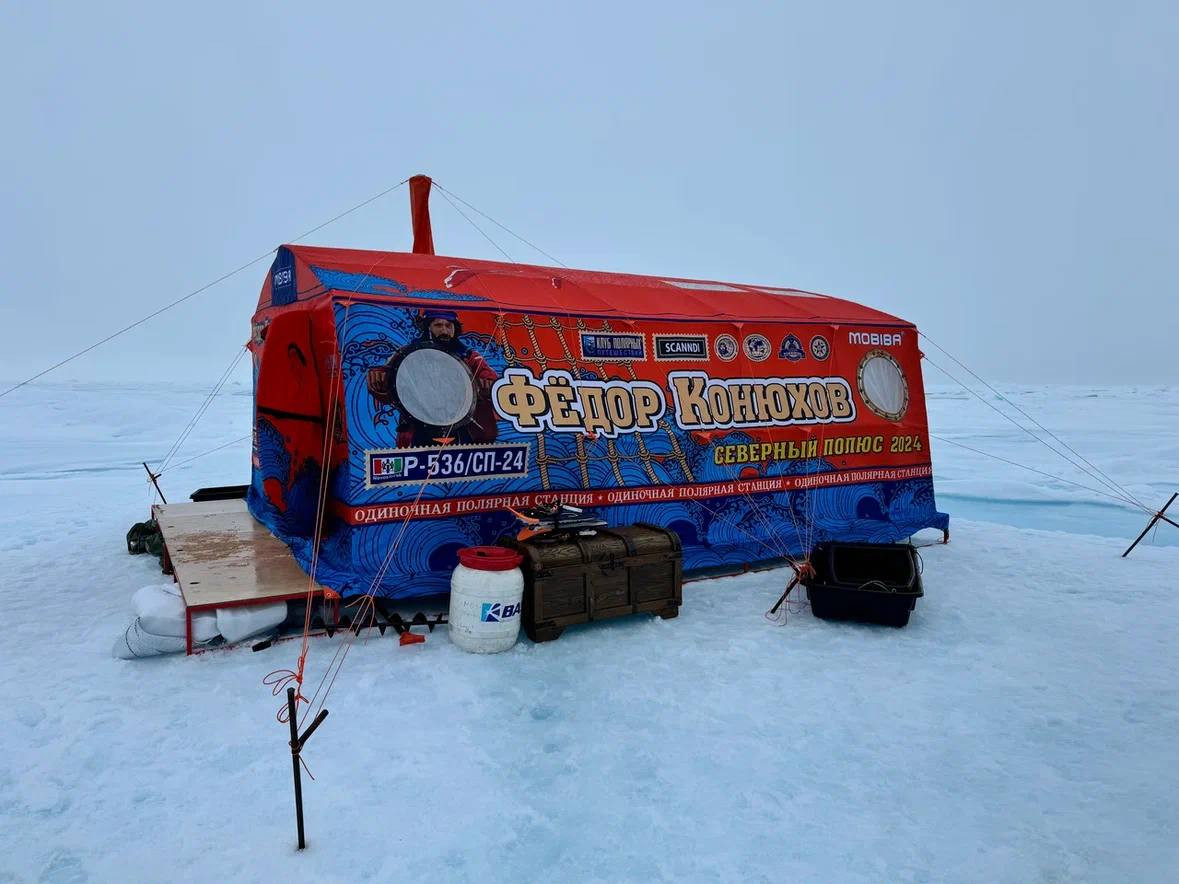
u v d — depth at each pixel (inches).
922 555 348.5
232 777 149.6
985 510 536.1
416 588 237.3
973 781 156.5
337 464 248.7
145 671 197.5
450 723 174.7
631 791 150.1
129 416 1210.0
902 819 142.6
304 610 229.0
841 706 189.3
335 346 234.4
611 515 274.1
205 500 376.2
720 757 163.8
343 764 155.6
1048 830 139.5
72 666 200.4
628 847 132.7
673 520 288.4
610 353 280.1
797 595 279.4
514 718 179.2
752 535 305.7
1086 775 159.3
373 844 130.6
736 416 304.2
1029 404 1898.4
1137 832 139.2
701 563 292.0
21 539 361.7
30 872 121.3
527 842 133.6
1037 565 332.5
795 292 389.4
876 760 164.1
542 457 261.3
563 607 226.8
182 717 173.2
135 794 143.2
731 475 301.6
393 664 205.9
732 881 124.2
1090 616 262.1
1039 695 197.8
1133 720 184.5
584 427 270.4
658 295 319.6
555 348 269.1
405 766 155.6
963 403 1939.0
